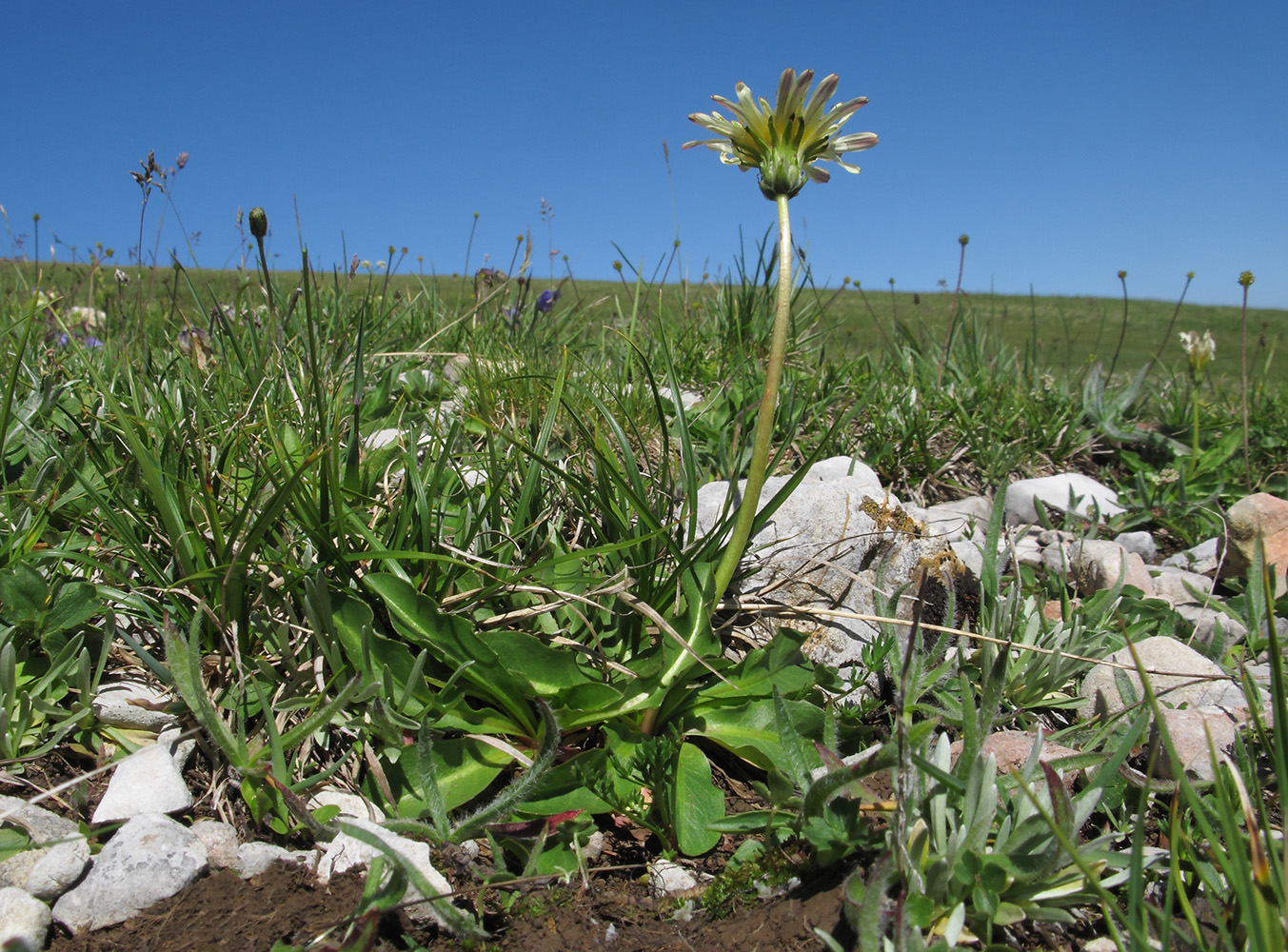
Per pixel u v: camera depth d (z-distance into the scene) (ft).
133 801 0.62
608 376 1.38
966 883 0.54
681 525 0.80
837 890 0.58
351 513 0.77
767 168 0.69
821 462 1.16
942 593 0.92
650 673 0.70
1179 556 1.25
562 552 0.84
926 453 1.39
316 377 0.76
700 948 0.56
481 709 0.72
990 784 0.57
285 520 0.80
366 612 0.70
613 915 0.59
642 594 0.77
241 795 0.66
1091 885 0.51
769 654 0.74
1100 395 1.65
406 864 0.53
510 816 0.64
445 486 0.88
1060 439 1.60
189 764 0.68
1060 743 0.75
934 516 1.22
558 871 0.62
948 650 0.87
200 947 0.53
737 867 0.62
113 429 0.85
